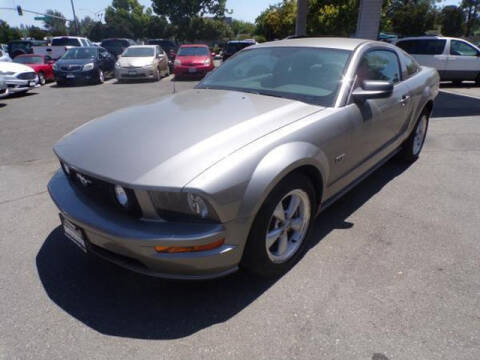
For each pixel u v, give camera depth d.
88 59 13.59
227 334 2.02
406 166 4.64
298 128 2.37
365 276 2.48
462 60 12.05
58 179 2.53
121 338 2.01
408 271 2.53
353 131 2.82
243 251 2.13
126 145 2.18
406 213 3.37
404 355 1.86
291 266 2.57
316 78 2.98
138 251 1.93
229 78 3.43
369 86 2.75
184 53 15.84
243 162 2.00
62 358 1.88
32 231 3.13
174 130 2.29
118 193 1.98
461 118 7.30
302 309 2.19
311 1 15.67
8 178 4.29
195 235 1.87
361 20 10.16
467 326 2.04
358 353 1.88
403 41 13.17
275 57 3.34
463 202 3.60
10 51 22.52
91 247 2.24
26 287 2.43
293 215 2.49
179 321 2.13
